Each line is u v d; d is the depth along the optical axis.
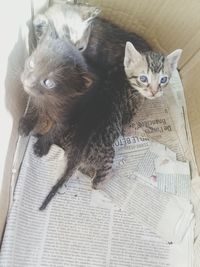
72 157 0.22
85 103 0.22
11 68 0.20
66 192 0.23
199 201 0.24
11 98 0.21
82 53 0.23
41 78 0.20
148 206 0.24
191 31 0.25
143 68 0.24
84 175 0.24
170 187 0.24
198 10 0.23
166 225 0.23
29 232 0.22
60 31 0.22
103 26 0.25
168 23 0.25
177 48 0.26
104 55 0.25
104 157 0.23
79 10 0.24
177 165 0.25
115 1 0.25
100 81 0.23
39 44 0.20
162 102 0.26
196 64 0.26
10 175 0.22
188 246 0.23
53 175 0.23
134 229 0.23
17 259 0.21
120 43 0.25
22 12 0.21
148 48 0.26
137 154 0.25
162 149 0.25
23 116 0.23
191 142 0.26
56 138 0.23
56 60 0.20
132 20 0.26
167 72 0.24
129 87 0.25
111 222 0.23
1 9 0.18
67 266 0.22
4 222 0.21
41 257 0.22
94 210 0.23
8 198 0.21
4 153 0.20
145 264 0.23
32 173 0.23
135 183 0.24
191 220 0.24
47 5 0.25
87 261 0.22
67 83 0.20
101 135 0.23
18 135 0.23
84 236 0.23
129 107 0.25
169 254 0.23
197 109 0.26
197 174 0.25
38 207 0.23
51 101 0.21
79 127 0.22
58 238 0.22
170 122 0.26
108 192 0.24
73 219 0.23
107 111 0.23
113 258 0.22
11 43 0.20
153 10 0.25
